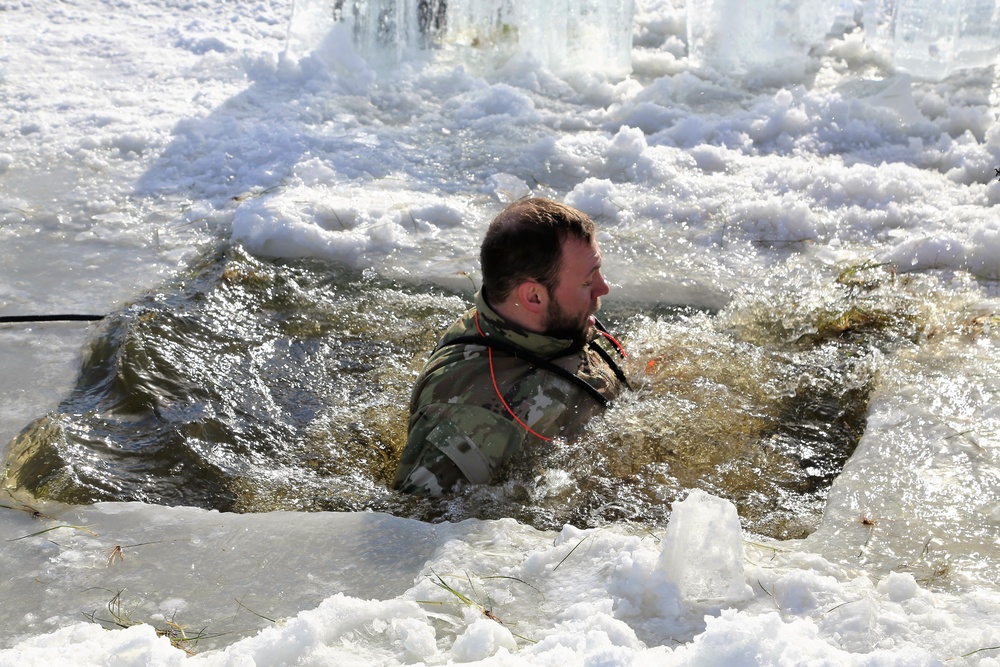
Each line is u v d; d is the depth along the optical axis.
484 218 5.98
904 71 8.03
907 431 3.70
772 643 2.19
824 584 2.60
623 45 8.44
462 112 7.50
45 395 4.21
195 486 3.65
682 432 3.86
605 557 2.76
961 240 5.28
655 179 6.39
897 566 2.88
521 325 3.81
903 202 5.92
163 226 5.86
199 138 6.98
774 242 5.61
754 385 4.21
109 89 8.06
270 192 6.21
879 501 3.26
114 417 4.02
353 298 5.14
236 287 5.12
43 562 2.98
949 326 4.57
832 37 9.10
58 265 5.39
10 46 8.93
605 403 3.93
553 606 2.61
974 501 3.23
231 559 2.98
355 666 2.35
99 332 4.63
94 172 6.57
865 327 4.62
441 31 8.63
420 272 5.38
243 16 10.09
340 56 8.32
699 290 5.12
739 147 6.90
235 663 2.28
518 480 3.59
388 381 4.44
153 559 2.99
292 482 3.71
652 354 4.39
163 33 9.50
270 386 4.35
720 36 8.29
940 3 7.80
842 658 2.18
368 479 3.79
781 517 3.43
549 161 6.71
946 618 2.46
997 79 7.89
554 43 8.51
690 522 2.59
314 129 7.20
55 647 2.38
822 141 6.94
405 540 3.04
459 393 3.71
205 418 4.02
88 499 3.49
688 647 2.25
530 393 3.73
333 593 2.79
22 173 6.54
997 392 3.93
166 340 4.54
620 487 3.58
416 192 6.29
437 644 2.47
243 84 8.15
